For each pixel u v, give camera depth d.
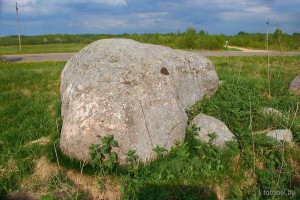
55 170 4.60
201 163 4.45
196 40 26.23
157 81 4.93
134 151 4.29
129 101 4.59
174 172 4.29
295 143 5.12
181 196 4.06
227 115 5.82
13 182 4.57
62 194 4.27
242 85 7.60
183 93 5.87
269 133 5.25
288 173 4.32
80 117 4.61
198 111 5.95
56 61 15.84
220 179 4.30
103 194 4.21
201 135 5.10
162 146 4.60
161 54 5.66
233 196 4.09
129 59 5.11
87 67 5.30
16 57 19.17
